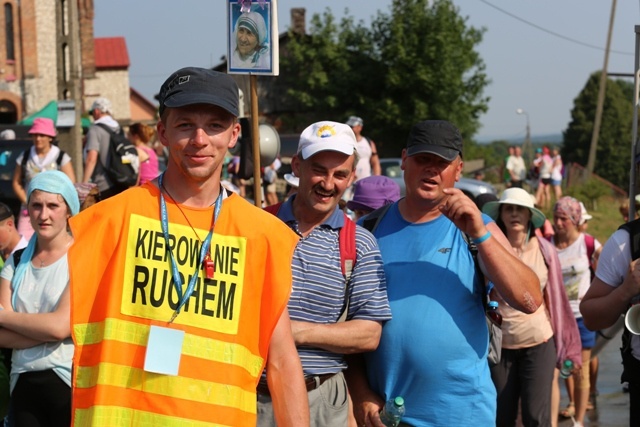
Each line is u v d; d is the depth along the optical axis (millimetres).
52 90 41531
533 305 4809
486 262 4766
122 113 57750
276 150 8188
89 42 45938
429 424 4910
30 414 5656
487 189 17516
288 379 3746
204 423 3543
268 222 3734
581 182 40656
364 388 5109
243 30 6410
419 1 45375
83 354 3562
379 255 4926
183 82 3533
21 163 11453
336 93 47125
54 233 5688
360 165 15555
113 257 3590
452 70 45156
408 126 45656
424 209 5066
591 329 5484
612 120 81250
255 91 6457
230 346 3619
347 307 4840
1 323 5559
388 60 46219
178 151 3566
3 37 40656
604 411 9609
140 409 3521
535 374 6984
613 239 5426
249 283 3674
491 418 4977
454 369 4871
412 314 4895
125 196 3652
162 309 3562
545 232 9242
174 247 3607
